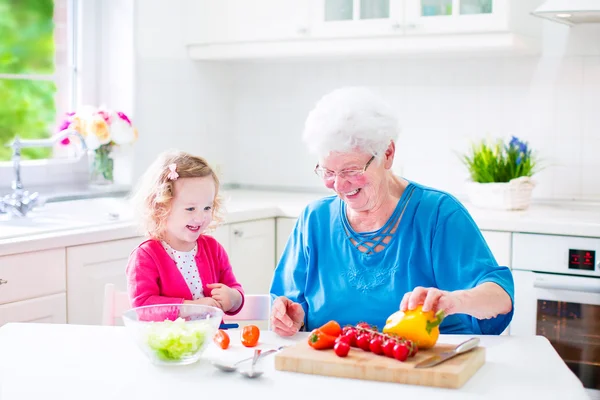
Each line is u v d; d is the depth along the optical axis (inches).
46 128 139.9
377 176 74.3
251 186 164.1
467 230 76.0
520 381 58.4
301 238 82.3
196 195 86.8
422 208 77.2
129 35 140.3
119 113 134.5
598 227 112.1
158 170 87.8
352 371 58.9
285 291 83.0
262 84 160.9
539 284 115.6
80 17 140.9
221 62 160.2
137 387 57.3
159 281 86.7
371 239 77.4
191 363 62.8
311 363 60.1
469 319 75.6
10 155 135.4
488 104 141.9
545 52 137.0
